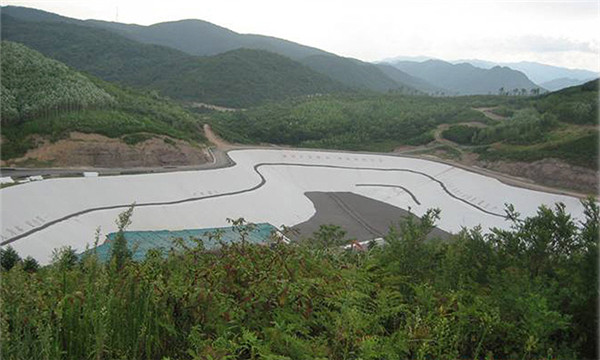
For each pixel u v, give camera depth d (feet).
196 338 14.82
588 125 222.07
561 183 184.96
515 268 21.84
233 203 158.81
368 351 13.88
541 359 16.40
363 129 306.96
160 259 21.07
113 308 15.72
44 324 14.62
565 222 24.88
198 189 163.43
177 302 16.97
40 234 106.22
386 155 236.02
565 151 196.34
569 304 19.58
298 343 14.01
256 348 13.87
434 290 20.57
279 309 16.37
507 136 241.96
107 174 156.15
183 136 215.10
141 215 133.59
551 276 23.82
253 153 224.53
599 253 20.22
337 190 202.08
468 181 198.49
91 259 18.63
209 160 205.26
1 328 13.42
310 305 16.62
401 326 17.08
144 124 208.23
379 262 24.06
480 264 24.67
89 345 14.46
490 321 16.83
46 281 17.70
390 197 195.00
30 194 120.47
